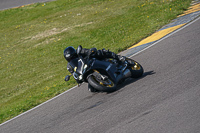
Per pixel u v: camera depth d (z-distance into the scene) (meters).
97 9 95.12
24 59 70.25
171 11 62.41
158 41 40.75
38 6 113.94
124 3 93.38
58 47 71.44
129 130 17.50
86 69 24.59
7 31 97.12
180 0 72.56
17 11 113.38
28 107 33.25
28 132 24.03
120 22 73.12
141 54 37.47
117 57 27.67
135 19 70.06
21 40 86.06
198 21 43.84
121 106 21.81
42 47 75.38
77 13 96.56
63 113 25.61
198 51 29.73
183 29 42.16
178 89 21.48
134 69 27.50
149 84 24.66
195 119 16.30
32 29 93.19
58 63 60.16
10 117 32.06
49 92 36.81
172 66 27.77
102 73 26.00
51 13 103.94
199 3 62.91
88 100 26.48
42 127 23.94
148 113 19.02
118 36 61.50
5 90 52.41
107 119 20.31
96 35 70.00
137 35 52.38
